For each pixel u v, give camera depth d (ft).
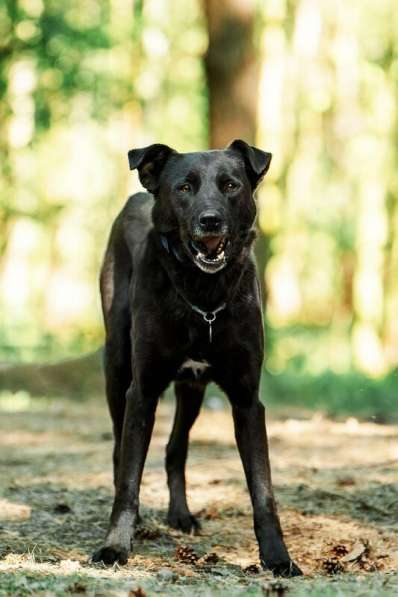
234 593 17.01
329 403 54.65
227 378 21.27
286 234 95.30
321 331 83.97
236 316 20.95
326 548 21.63
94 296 100.53
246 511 25.49
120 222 25.48
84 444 37.60
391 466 31.12
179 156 21.61
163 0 86.69
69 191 94.94
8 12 69.41
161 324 21.02
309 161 93.76
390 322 89.04
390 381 57.98
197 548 22.26
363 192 90.84
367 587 17.67
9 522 23.98
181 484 24.39
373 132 90.07
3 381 55.52
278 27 87.97
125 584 17.52
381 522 23.75
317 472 30.32
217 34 52.24
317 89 91.50
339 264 98.37
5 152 82.28
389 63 88.94
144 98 88.94
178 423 24.62
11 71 75.36
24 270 103.19
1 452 35.60
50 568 18.99
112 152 94.43
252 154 21.43
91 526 23.81
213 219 20.13
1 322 85.20
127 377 24.14
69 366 56.39
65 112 78.13
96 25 75.97
